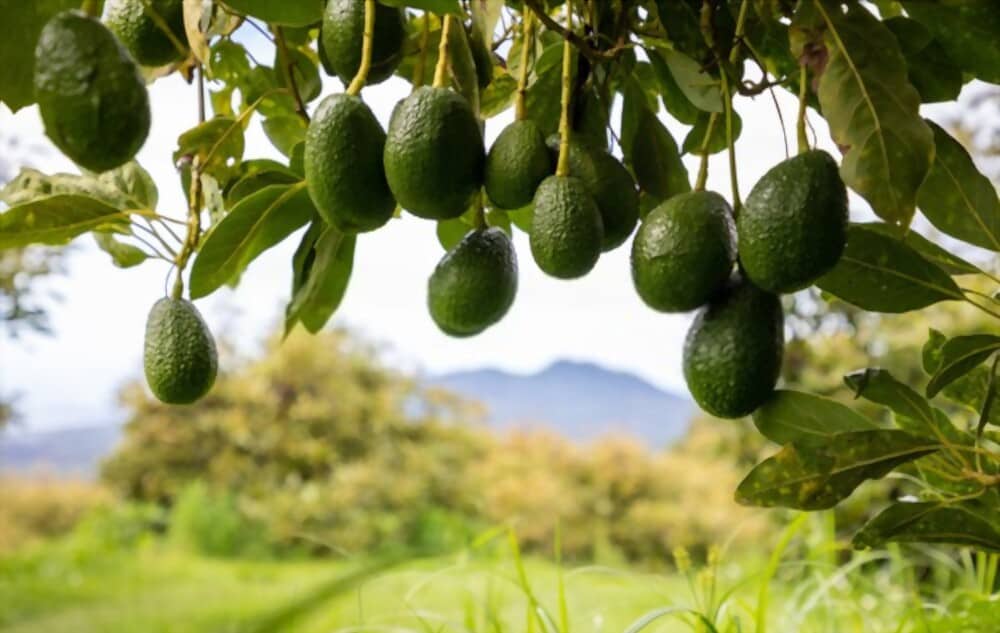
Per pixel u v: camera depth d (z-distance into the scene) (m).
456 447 9.30
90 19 0.78
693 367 0.94
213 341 1.03
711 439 6.74
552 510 8.02
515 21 1.24
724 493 7.66
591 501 8.17
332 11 1.01
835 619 1.69
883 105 0.89
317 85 1.30
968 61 1.00
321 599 1.01
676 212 0.92
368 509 8.26
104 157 0.78
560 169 0.95
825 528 2.15
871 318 4.18
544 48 1.22
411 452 8.72
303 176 1.16
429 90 0.93
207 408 9.04
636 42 1.13
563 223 0.92
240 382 8.97
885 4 1.13
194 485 8.29
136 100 0.78
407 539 8.03
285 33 1.25
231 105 1.36
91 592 5.37
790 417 1.06
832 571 1.91
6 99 0.93
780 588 2.24
